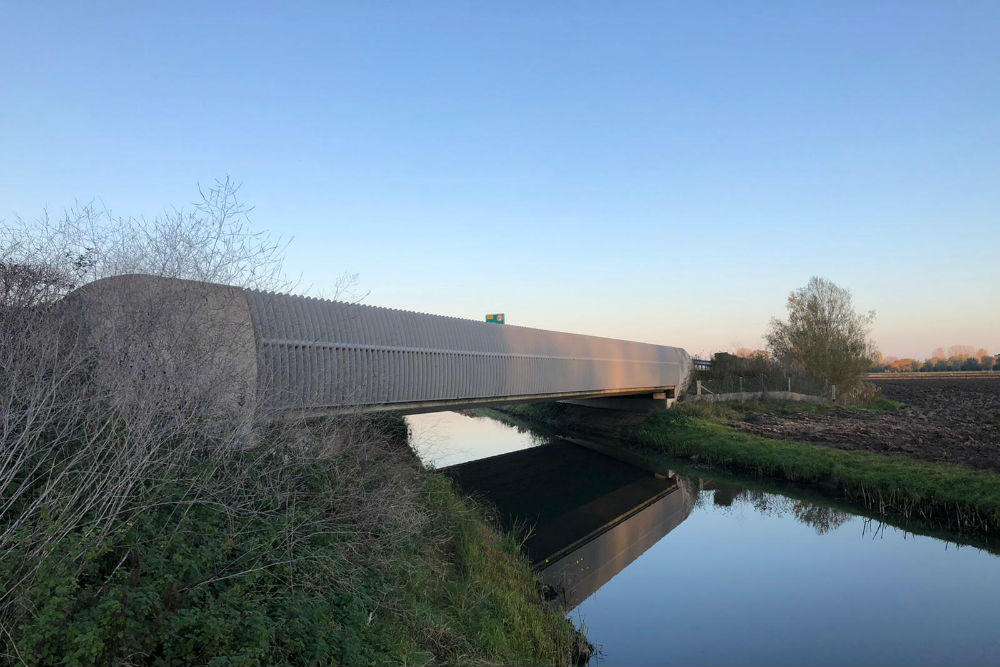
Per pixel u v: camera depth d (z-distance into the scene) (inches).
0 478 155.6
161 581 157.1
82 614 139.3
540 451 888.9
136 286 219.8
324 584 207.5
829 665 314.5
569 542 511.2
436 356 487.5
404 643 207.3
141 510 174.7
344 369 378.6
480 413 1373.0
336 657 176.6
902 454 775.1
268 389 238.4
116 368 195.2
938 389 2164.1
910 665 315.9
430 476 378.6
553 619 317.4
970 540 520.1
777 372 1545.3
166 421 203.8
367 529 247.4
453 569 306.3
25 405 179.8
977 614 375.9
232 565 185.8
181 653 148.9
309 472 241.4
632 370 942.4
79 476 171.3
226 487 199.2
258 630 159.2
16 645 127.6
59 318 210.4
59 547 148.7
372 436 308.5
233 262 249.0
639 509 629.9
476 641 246.2
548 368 687.7
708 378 1434.5
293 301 351.9
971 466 685.3
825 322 1496.1
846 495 666.8
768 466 769.6
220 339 233.0
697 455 863.7
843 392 1491.1
